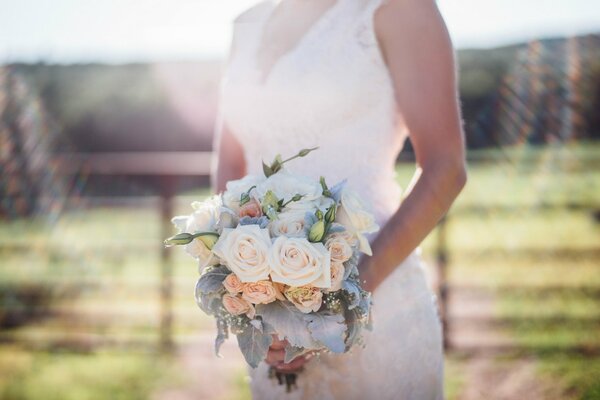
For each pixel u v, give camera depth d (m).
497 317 5.21
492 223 8.11
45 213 7.51
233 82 1.82
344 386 1.71
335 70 1.63
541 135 15.30
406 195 1.57
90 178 7.64
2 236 7.38
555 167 10.08
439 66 1.54
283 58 1.69
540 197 8.59
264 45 1.75
